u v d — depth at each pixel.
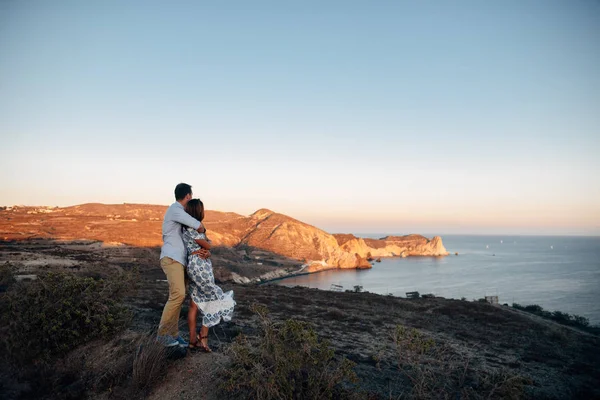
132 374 4.61
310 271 148.88
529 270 170.50
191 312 5.28
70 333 5.04
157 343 4.87
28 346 4.84
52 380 4.64
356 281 129.25
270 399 4.12
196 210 5.26
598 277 140.88
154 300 13.33
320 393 4.54
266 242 174.25
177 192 5.34
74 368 4.86
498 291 105.69
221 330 8.66
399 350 5.48
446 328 16.86
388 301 24.67
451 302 26.44
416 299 28.73
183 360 4.97
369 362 8.00
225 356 5.14
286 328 4.73
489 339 15.09
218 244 143.88
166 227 5.15
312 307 18.55
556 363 11.70
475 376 7.12
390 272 163.50
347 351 9.24
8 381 4.64
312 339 4.66
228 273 95.50
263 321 5.04
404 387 5.95
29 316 4.98
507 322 19.77
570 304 82.25
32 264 30.09
